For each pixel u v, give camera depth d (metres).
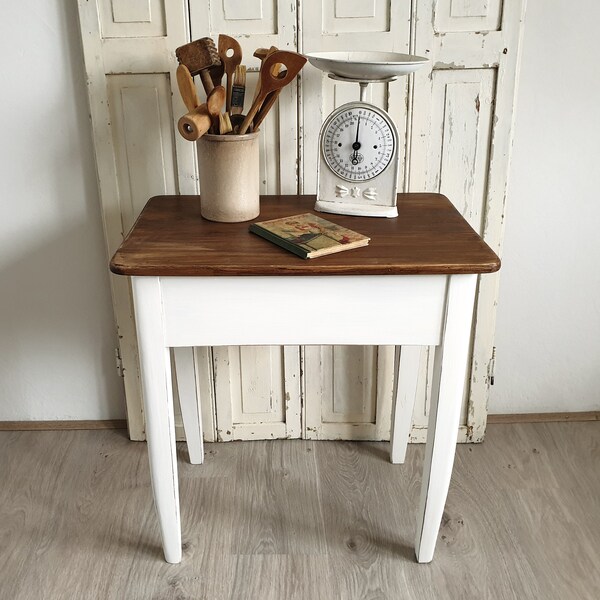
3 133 1.77
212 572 1.60
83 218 1.86
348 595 1.54
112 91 1.70
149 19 1.64
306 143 1.74
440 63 1.67
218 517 1.76
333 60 1.43
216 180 1.49
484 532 1.71
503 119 1.71
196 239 1.43
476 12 1.63
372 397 2.00
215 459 1.97
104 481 1.88
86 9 1.61
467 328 1.37
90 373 2.05
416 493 1.84
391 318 1.37
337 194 1.60
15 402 2.07
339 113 1.54
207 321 1.36
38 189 1.83
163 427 1.46
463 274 1.32
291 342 1.39
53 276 1.92
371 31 1.65
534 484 1.86
